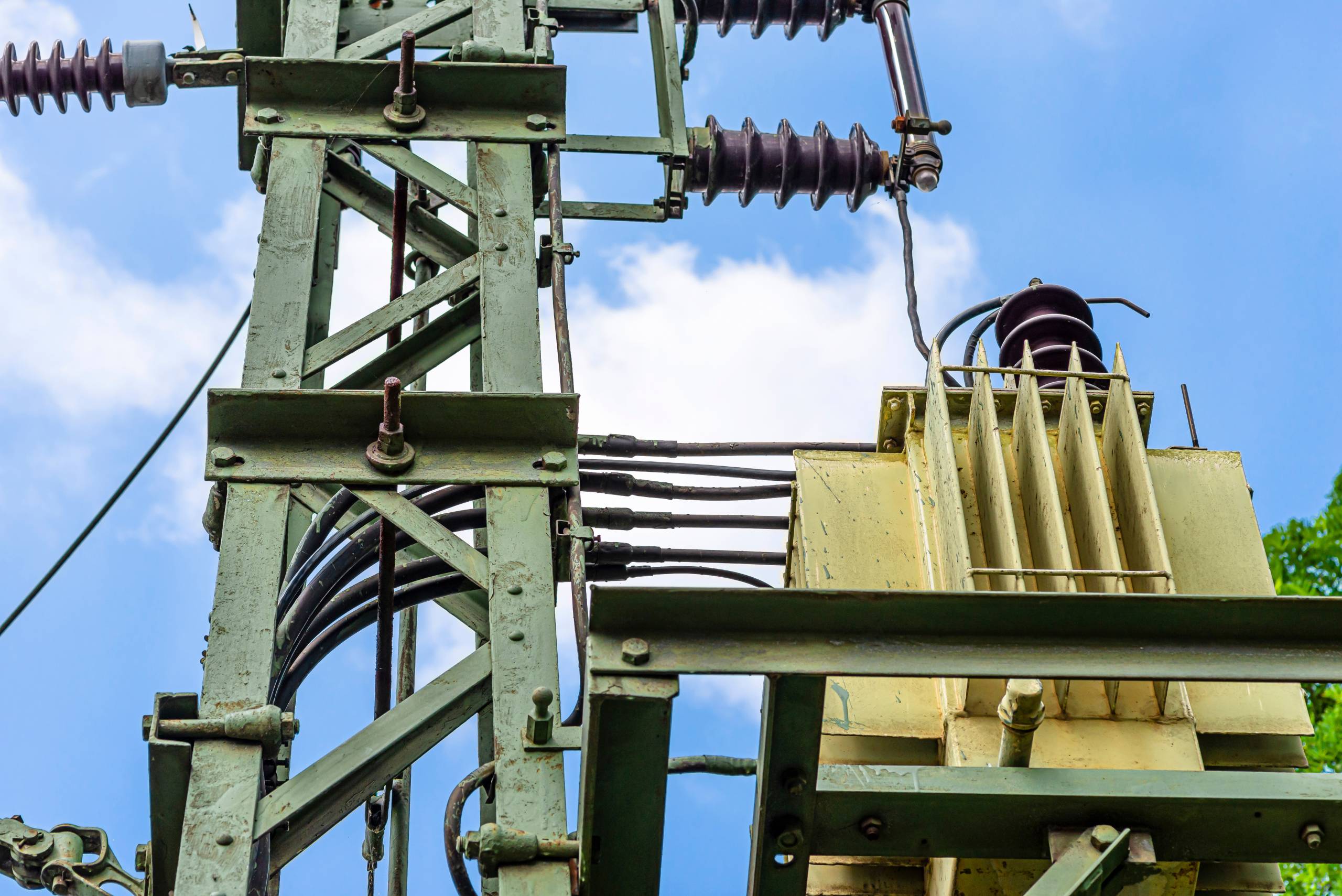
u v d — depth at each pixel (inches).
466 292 307.9
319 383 300.8
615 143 362.6
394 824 308.8
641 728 186.2
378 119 295.9
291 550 304.7
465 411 240.4
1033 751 266.5
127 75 351.9
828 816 207.3
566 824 200.2
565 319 270.8
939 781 206.5
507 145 296.0
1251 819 207.5
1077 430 299.9
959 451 308.0
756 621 191.8
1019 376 304.2
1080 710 271.3
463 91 299.9
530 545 230.5
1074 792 205.3
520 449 242.1
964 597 191.5
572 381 260.7
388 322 267.0
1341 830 207.5
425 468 237.6
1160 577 281.3
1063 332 377.1
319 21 317.7
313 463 236.8
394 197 294.0
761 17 442.9
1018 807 206.8
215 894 190.9
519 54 303.7
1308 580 683.4
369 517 283.9
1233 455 318.7
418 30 321.4
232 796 199.6
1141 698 272.4
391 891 303.1
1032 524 294.0
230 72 354.9
